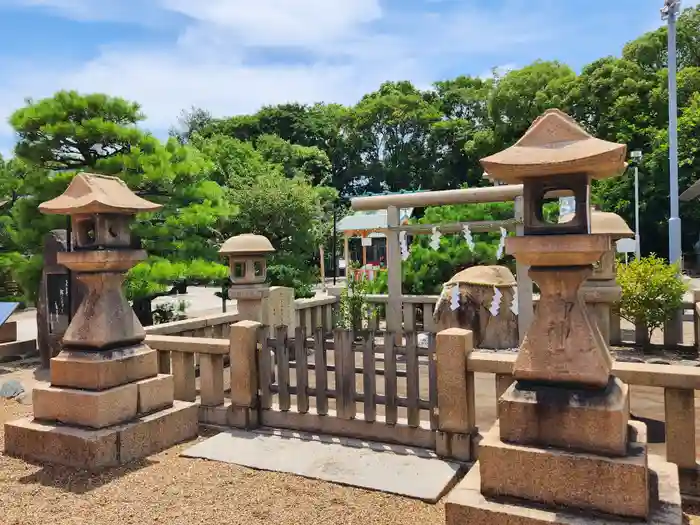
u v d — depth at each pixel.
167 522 3.53
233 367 5.36
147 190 10.73
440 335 4.34
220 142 28.83
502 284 8.23
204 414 5.56
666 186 24.02
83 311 4.91
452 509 2.97
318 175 36.78
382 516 3.54
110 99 10.15
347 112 42.78
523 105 30.41
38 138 9.87
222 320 8.34
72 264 4.79
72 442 4.49
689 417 3.63
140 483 4.14
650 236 27.50
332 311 10.99
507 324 8.16
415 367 4.61
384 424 4.75
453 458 4.34
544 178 3.04
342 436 4.95
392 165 41.19
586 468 2.80
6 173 10.37
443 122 38.97
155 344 5.78
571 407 2.88
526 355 3.08
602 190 26.50
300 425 5.16
